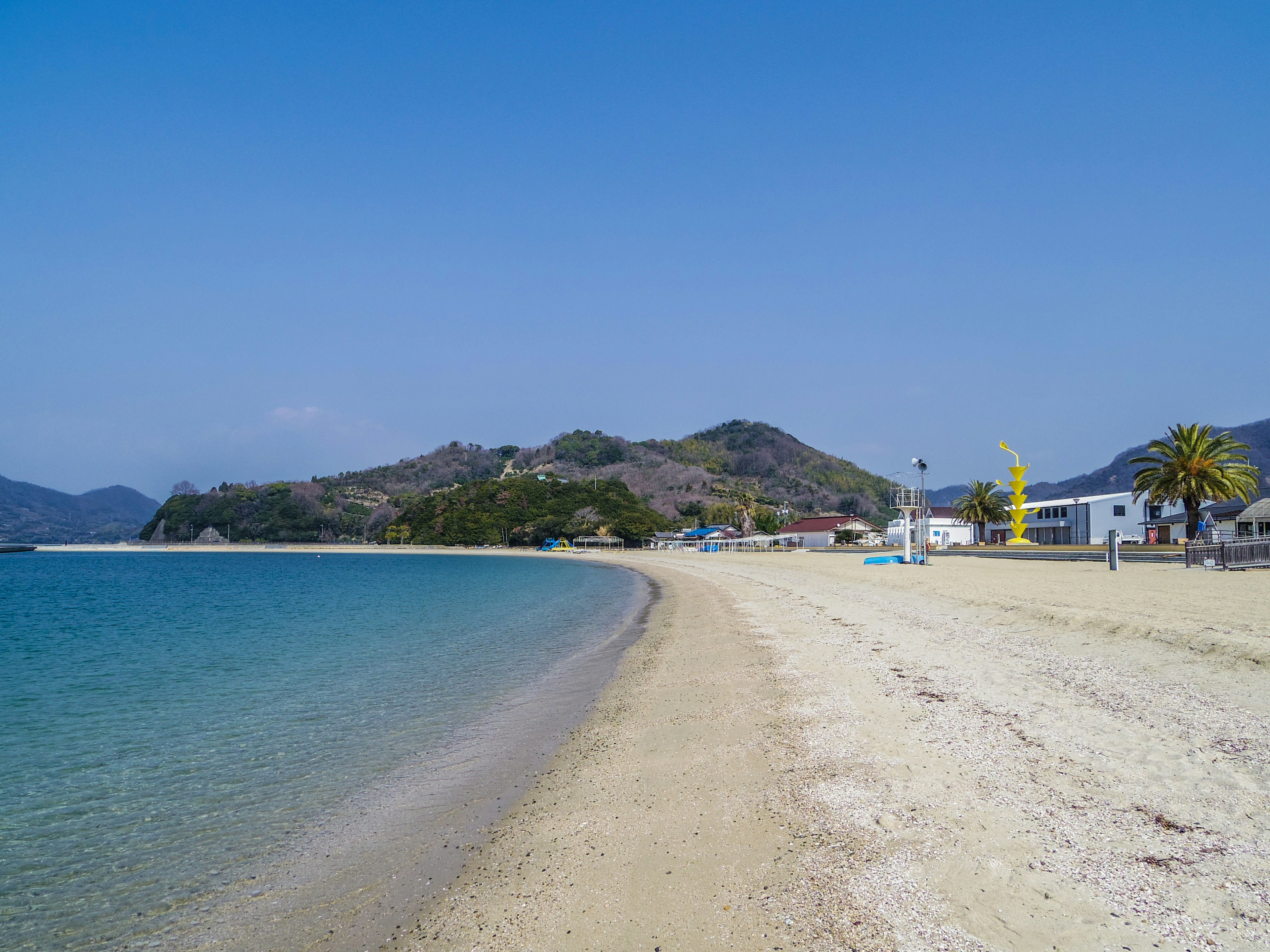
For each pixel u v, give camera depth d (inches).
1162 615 612.4
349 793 373.1
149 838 327.9
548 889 246.5
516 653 827.4
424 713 542.0
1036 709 386.9
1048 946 182.5
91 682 729.6
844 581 1424.7
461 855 285.3
